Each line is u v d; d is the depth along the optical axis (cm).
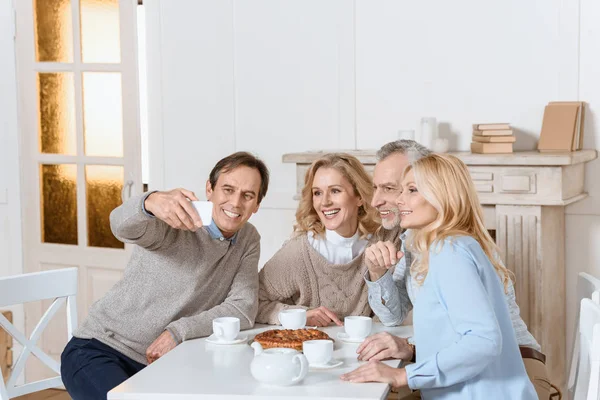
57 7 425
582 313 212
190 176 414
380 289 245
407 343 214
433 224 200
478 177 325
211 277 249
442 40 364
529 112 353
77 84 423
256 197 246
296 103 392
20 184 439
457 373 184
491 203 325
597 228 346
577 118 337
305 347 202
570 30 344
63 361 242
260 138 400
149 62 416
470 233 199
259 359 185
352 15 378
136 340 243
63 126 431
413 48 369
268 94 397
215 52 404
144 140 420
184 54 409
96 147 426
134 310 244
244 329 247
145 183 423
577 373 225
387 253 236
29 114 434
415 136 371
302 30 388
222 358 209
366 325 229
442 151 349
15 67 434
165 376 192
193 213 216
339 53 381
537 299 321
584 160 328
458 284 186
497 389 189
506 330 194
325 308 251
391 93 375
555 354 338
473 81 361
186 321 235
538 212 318
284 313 237
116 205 424
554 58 347
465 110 363
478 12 358
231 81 402
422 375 186
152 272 244
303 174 362
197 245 245
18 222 441
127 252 418
